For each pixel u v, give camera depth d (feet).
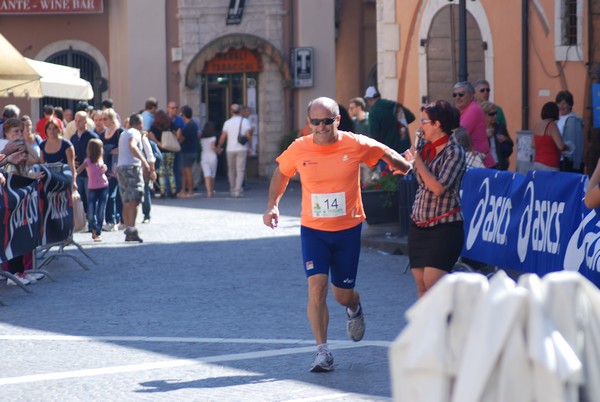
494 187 77.00
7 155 89.40
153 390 52.54
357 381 53.26
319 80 226.99
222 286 86.38
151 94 223.30
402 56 171.94
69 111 166.09
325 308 55.77
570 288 23.59
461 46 114.21
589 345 23.71
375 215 108.06
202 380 54.39
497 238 76.33
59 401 50.96
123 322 71.72
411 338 24.26
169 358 59.98
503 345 23.17
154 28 222.48
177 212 153.89
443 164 56.49
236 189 182.50
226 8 223.51
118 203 134.72
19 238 86.38
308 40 226.38
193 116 223.71
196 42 222.89
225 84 226.38
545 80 137.59
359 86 261.03
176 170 179.52
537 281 23.72
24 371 57.67
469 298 23.86
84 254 100.53
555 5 134.51
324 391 51.37
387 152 56.44
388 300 78.18
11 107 121.08
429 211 57.21
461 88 89.20
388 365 56.65
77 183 130.52
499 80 148.15
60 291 85.71
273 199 57.67
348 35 259.60
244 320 71.31
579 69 131.13
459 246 57.31
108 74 229.25
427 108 56.90
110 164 132.87
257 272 93.81
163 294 83.05
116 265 99.76
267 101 225.97
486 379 23.16
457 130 82.74
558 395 22.75
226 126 182.29
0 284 89.81
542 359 22.75
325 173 55.21
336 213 55.36
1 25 226.79
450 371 23.76
